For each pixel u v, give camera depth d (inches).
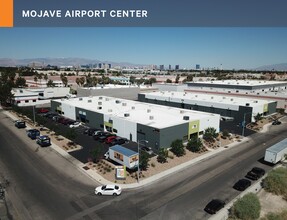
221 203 1057.5
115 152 1480.1
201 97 3533.5
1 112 3174.2
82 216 997.8
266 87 4352.9
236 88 4160.9
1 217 987.9
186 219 986.7
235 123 2755.9
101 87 4355.3
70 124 2481.5
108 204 1087.6
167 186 1259.8
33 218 984.9
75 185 1259.2
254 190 1240.2
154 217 995.3
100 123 2377.0
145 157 1428.4
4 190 1198.3
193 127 2041.1
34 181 1298.0
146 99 3914.9
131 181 1309.1
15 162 1546.5
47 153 1705.2
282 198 1175.0
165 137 1786.4
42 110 3181.6
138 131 1951.3
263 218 1001.5
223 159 1656.0
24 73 7480.3
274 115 3206.2
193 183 1295.5
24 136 2112.5
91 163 1534.2
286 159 1641.2
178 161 1593.3
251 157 1702.8
